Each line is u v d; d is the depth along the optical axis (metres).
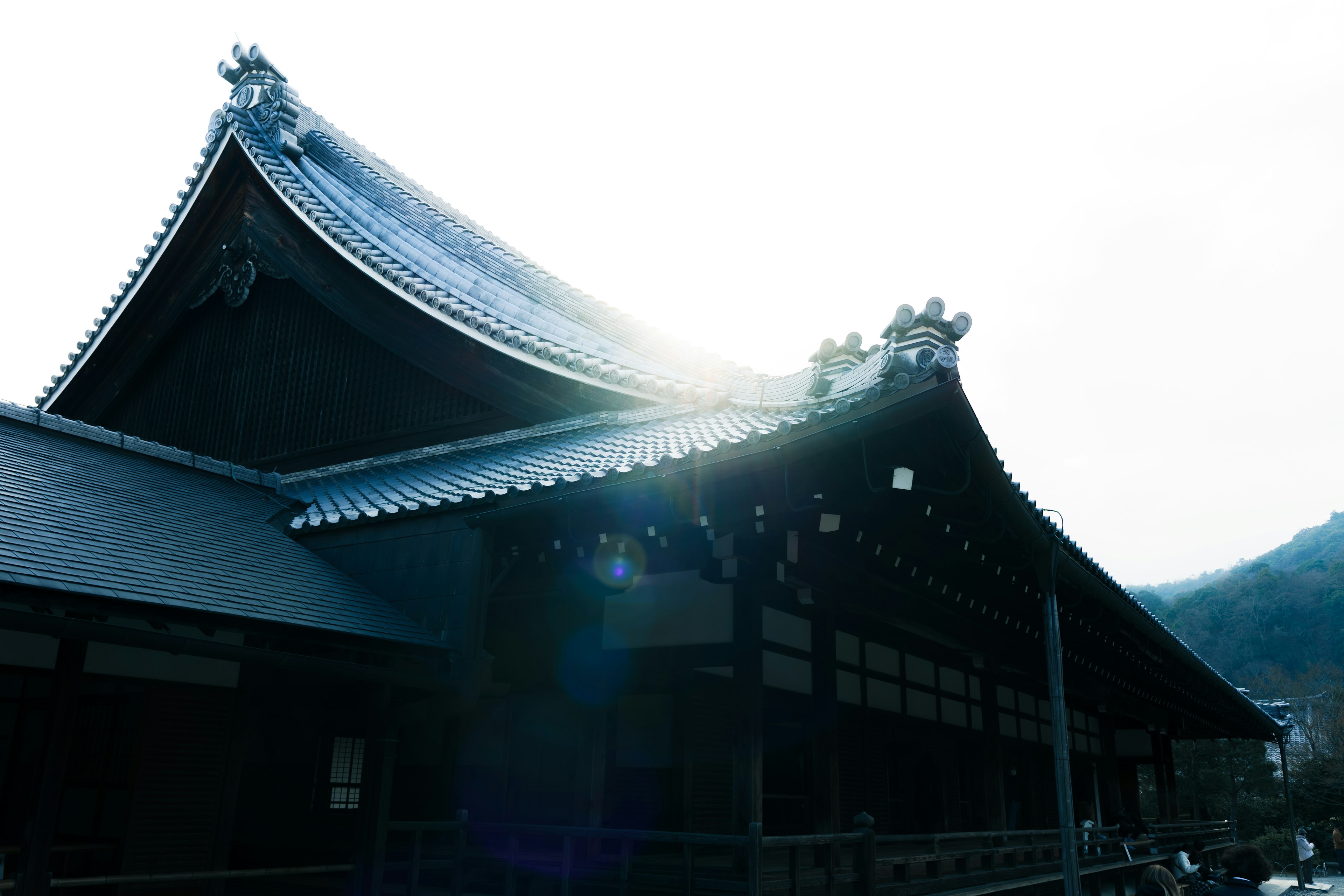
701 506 7.77
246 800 11.22
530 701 10.02
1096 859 15.41
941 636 12.90
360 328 13.98
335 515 10.45
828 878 8.39
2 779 8.84
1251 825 46.34
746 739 8.27
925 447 7.33
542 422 12.22
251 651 7.24
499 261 15.95
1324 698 49.31
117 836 8.00
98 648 7.86
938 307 6.91
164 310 16.30
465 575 8.85
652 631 9.28
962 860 11.02
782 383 10.45
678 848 9.43
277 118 16.12
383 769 8.49
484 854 9.58
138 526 8.36
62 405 17.14
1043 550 9.04
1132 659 16.72
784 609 10.02
